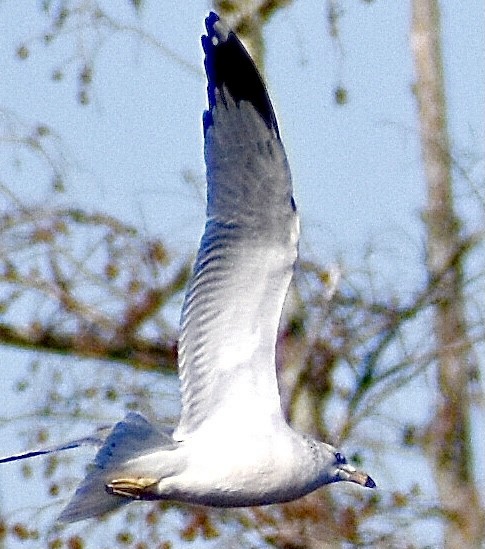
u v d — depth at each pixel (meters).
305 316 18.52
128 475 14.23
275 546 17.75
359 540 17.75
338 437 18.39
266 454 14.48
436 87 20.53
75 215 18.55
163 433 14.31
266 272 14.60
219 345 14.62
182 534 17.66
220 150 14.63
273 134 14.50
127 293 18.75
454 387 19.09
